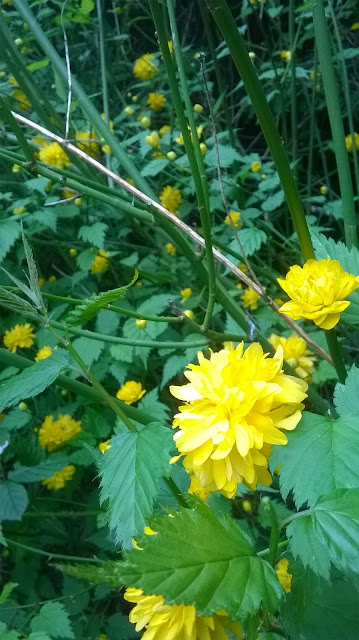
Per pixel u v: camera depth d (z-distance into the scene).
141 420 0.29
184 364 0.41
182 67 0.24
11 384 0.19
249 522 0.35
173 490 0.18
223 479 0.17
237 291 0.42
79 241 0.54
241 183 0.50
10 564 0.47
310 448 0.15
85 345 0.44
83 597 0.42
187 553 0.12
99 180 0.45
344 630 0.19
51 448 0.45
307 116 0.59
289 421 0.16
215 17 0.17
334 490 0.14
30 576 0.44
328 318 0.21
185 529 0.13
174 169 0.49
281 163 0.21
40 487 0.48
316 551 0.13
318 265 0.21
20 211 0.49
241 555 0.13
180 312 0.26
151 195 0.36
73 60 0.63
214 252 0.28
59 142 0.30
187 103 0.23
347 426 0.16
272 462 0.16
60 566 0.12
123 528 0.16
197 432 0.16
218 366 0.18
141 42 0.74
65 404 0.48
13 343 0.50
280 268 0.52
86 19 0.49
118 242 0.52
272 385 0.16
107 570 0.12
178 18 0.69
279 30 0.59
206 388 0.17
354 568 0.12
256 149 0.68
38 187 0.47
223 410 0.16
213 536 0.13
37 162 0.28
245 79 0.19
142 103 0.61
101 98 0.64
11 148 0.50
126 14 0.63
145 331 0.43
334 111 0.29
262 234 0.40
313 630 0.20
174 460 0.17
